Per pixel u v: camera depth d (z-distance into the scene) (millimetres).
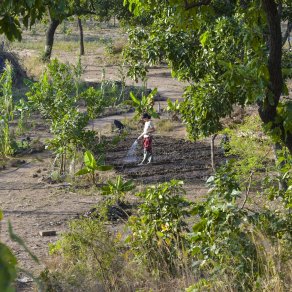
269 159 18828
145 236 11555
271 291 8891
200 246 9969
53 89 24000
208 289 9320
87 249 11836
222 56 14703
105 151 26438
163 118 33531
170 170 23031
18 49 66688
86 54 64750
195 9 8992
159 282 10719
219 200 10141
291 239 9875
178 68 16453
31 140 28156
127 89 40875
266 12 7793
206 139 28609
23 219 17328
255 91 7559
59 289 10695
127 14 53906
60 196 19828
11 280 2062
